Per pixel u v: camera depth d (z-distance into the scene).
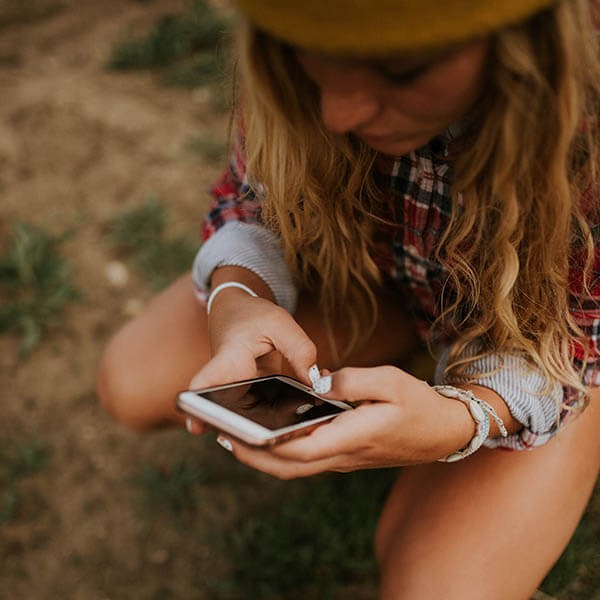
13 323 2.73
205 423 1.16
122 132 3.40
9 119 3.46
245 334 1.38
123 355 1.83
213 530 2.20
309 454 1.11
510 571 1.47
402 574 1.49
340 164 1.38
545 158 1.13
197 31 3.84
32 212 3.10
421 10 0.90
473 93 1.06
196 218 3.04
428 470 1.62
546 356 1.38
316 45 0.95
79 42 3.97
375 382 1.18
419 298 1.67
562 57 1.03
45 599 2.11
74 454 2.40
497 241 1.26
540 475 1.50
